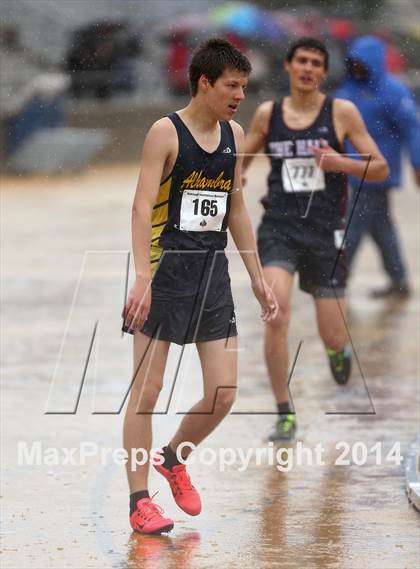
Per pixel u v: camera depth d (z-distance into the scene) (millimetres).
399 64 51469
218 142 14102
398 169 28172
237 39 56594
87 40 60188
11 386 21500
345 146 19547
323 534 14344
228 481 16469
